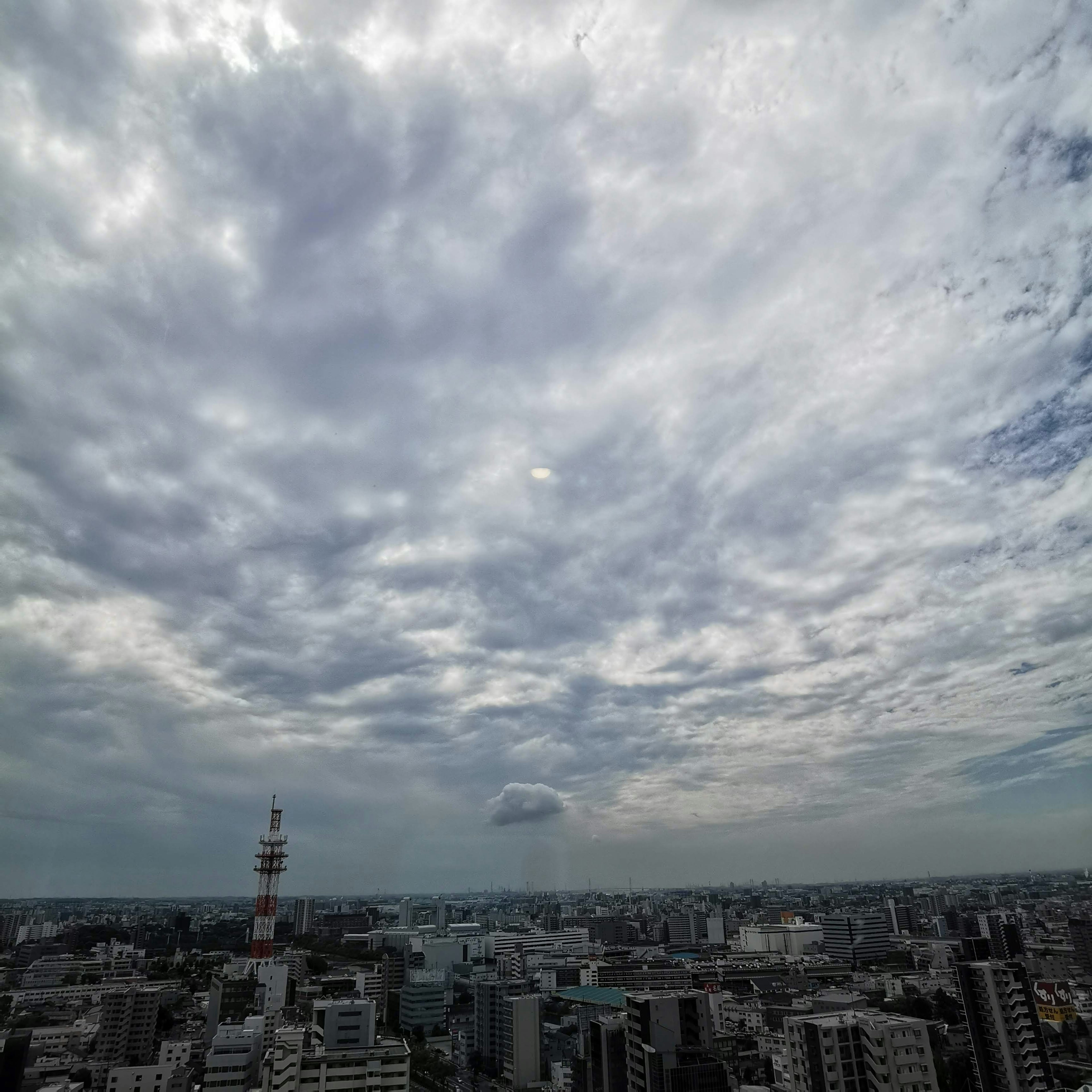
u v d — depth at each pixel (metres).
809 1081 87.44
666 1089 82.75
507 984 184.25
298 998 187.50
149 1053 140.75
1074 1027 111.88
